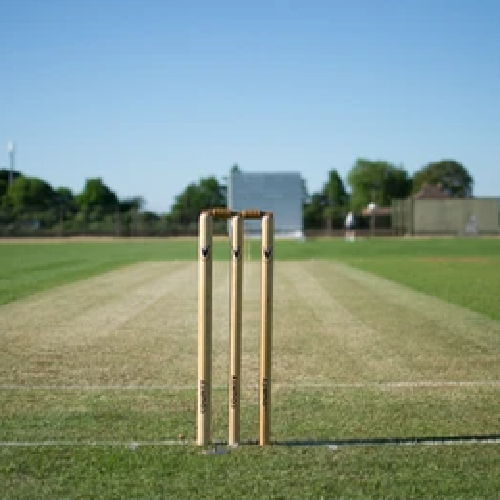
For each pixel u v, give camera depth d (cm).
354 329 1137
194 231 6694
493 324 1188
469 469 490
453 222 6881
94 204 8825
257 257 3244
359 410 645
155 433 568
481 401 682
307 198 9819
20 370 820
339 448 532
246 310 1361
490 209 6869
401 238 6397
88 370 820
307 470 486
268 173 5581
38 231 6412
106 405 659
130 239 6159
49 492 448
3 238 6238
